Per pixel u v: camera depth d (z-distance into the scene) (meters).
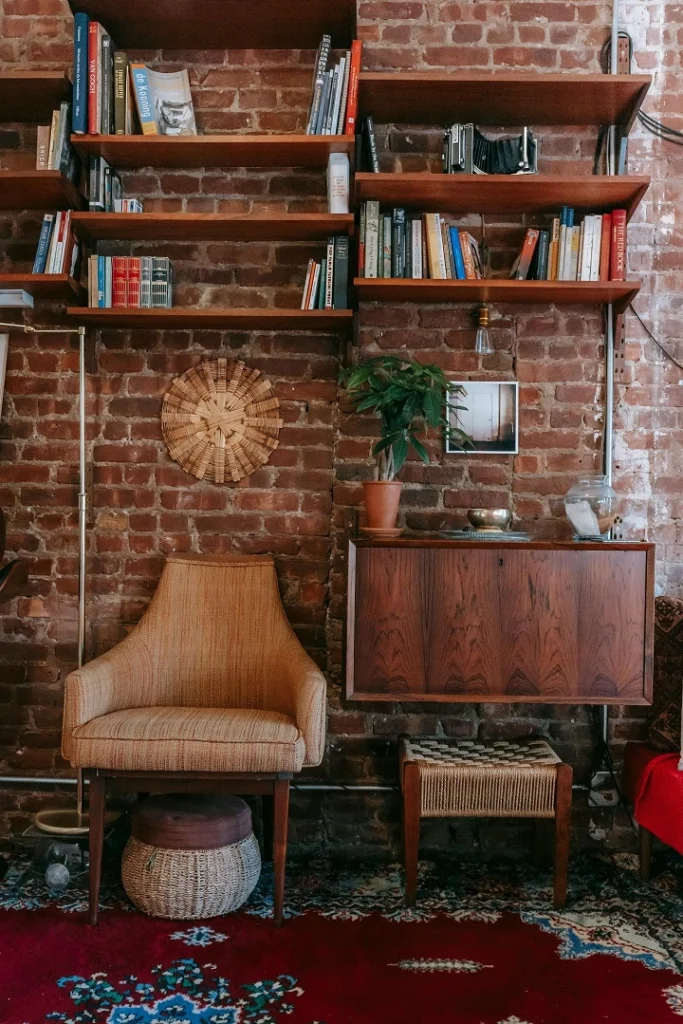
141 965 2.13
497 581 2.55
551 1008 1.97
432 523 2.97
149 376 3.01
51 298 3.00
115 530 3.01
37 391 3.01
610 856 2.87
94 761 2.31
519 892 2.59
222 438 2.99
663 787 2.48
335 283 2.80
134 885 2.38
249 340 3.00
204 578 2.85
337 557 2.96
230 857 2.39
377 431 2.96
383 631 2.54
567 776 2.46
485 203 2.88
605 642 2.54
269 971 2.11
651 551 2.54
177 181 3.00
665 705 2.70
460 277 2.82
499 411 2.96
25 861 2.79
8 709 3.01
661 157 3.01
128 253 2.99
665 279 3.00
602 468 2.97
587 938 2.30
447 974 2.11
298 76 2.99
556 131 2.97
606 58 2.95
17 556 3.01
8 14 3.00
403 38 2.96
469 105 2.84
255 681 2.77
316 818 2.95
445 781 2.47
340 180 2.82
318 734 2.36
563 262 2.80
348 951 2.21
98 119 2.76
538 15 2.96
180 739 2.31
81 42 2.74
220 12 2.77
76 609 3.01
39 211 3.01
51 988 2.03
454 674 2.54
